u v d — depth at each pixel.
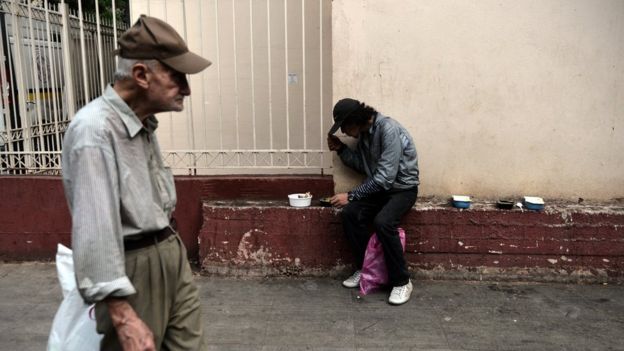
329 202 4.42
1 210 4.70
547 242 4.29
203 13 5.29
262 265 4.48
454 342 3.46
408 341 3.47
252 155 4.68
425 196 4.56
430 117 4.44
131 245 2.06
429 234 4.35
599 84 4.33
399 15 4.33
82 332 2.32
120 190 1.94
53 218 4.69
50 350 2.35
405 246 4.37
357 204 4.12
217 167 4.65
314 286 4.32
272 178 4.62
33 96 4.81
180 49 2.01
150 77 1.99
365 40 4.37
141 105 2.06
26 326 3.67
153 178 2.12
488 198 4.54
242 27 5.28
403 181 4.05
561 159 4.45
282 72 5.27
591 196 4.48
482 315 3.82
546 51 4.32
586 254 4.29
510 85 4.38
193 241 4.71
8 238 4.74
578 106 4.37
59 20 4.95
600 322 3.70
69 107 4.79
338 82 4.43
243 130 5.39
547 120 4.40
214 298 4.11
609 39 4.27
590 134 4.40
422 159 4.50
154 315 2.13
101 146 1.87
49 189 4.65
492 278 4.37
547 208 4.32
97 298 1.83
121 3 6.88
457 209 4.31
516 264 4.34
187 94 2.12
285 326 3.68
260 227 4.44
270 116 4.55
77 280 1.83
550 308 3.91
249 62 5.30
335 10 4.35
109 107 1.95
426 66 4.38
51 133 4.94
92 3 6.62
